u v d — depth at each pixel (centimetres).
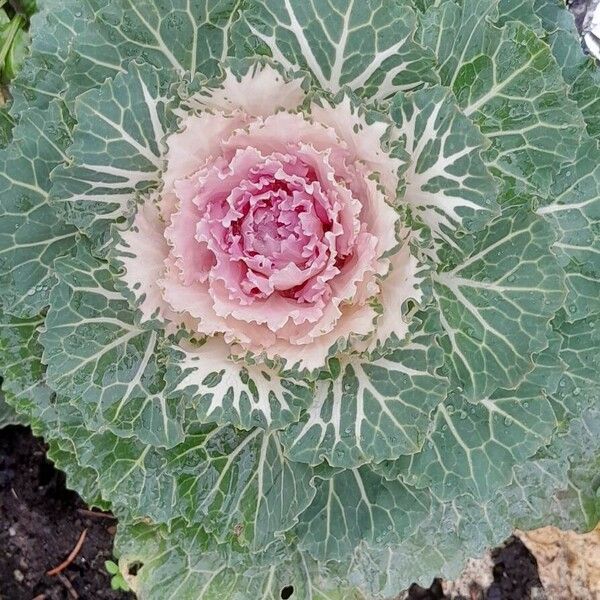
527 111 27
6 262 30
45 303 31
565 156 27
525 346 27
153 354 30
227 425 31
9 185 30
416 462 29
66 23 32
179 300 28
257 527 30
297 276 27
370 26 26
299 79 26
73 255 31
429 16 29
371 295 27
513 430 29
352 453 28
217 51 29
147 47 29
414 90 27
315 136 27
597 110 32
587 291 29
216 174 27
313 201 27
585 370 30
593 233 29
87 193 29
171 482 31
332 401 28
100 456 31
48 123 30
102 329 29
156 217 28
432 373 27
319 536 31
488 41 27
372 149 26
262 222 27
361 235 26
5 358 33
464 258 27
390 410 28
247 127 27
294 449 28
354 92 28
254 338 28
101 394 29
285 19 27
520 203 28
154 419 29
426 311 27
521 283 27
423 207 27
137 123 28
